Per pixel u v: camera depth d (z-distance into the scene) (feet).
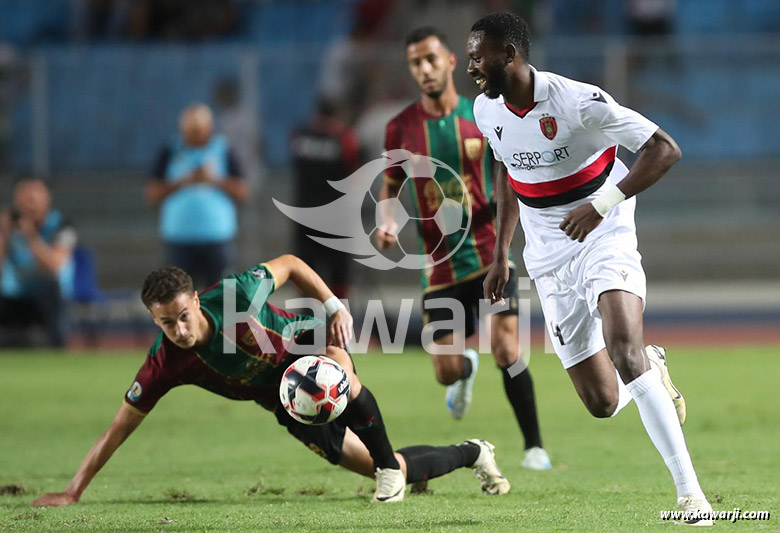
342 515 57.93
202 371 60.80
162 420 105.60
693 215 208.85
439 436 92.53
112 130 201.05
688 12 248.73
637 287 56.08
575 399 115.85
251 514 59.06
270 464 80.23
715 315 186.91
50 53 207.31
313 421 58.49
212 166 153.79
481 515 57.06
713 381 127.24
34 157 198.90
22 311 158.81
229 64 201.16
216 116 200.23
